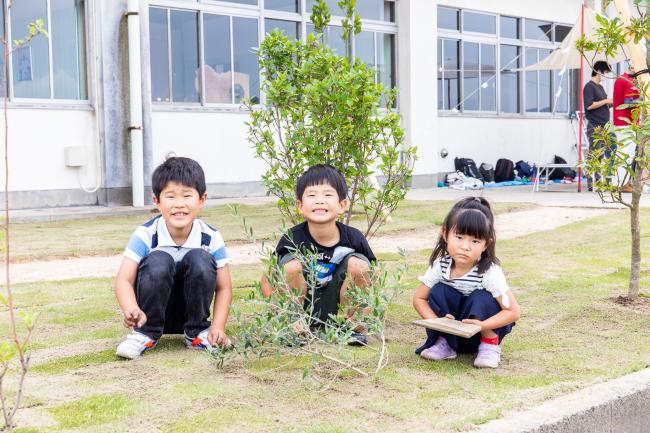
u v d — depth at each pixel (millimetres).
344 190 3328
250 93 12375
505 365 3123
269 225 8188
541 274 5250
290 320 2955
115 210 9961
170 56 11445
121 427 2352
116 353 3211
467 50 15852
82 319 3975
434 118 14812
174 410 2516
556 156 16562
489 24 16297
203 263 3305
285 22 12836
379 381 2873
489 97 16359
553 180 16688
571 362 3156
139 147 10641
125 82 10727
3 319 3980
